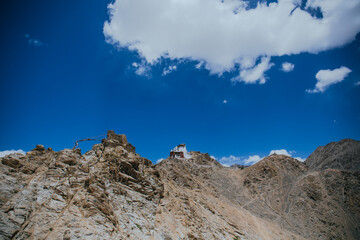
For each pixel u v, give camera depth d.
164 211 48.47
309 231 79.56
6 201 30.00
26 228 27.78
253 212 82.88
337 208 88.38
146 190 49.66
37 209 30.89
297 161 122.00
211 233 51.69
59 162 40.41
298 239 72.38
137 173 51.03
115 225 35.28
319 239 76.62
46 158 40.97
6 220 27.47
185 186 77.75
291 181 106.00
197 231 48.91
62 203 33.44
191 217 53.22
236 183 108.81
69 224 30.39
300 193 96.88
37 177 36.22
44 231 28.30
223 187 100.50
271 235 68.31
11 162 36.19
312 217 85.56
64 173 38.88
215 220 60.34
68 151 44.41
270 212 86.25
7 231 26.31
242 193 99.69
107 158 49.16
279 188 101.56
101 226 32.66
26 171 36.38
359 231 79.19
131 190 47.16
